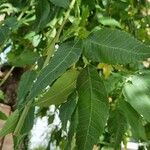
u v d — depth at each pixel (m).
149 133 0.47
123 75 0.31
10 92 0.76
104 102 0.25
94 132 0.24
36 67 0.37
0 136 0.28
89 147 0.24
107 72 0.34
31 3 0.46
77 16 0.41
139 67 0.38
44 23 0.42
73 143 0.29
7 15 0.51
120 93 0.32
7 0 0.48
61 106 0.28
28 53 0.38
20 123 0.27
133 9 0.64
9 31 0.38
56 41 0.32
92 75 0.26
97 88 0.25
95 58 0.26
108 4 0.51
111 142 0.50
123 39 0.25
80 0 0.41
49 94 0.27
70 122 0.28
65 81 0.27
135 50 0.25
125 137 0.50
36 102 0.27
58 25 0.42
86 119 0.24
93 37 0.26
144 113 0.26
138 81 0.28
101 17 0.46
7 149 0.71
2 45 0.40
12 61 0.38
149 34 0.75
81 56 0.27
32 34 0.48
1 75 0.69
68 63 0.25
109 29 0.26
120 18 0.57
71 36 0.29
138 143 0.50
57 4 0.34
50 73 0.24
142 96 0.27
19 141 0.32
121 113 0.32
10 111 0.61
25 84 0.33
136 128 0.31
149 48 0.24
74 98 0.27
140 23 0.71
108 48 0.25
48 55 0.31
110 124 0.32
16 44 0.55
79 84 0.26
